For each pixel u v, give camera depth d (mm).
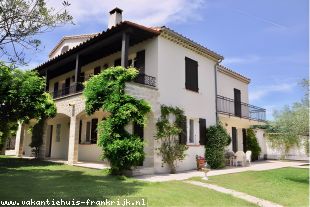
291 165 18062
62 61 16781
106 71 11375
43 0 7191
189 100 14836
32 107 13469
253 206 7055
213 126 16109
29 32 7125
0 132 15547
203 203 6801
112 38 12805
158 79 13023
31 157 19375
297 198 8227
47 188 7418
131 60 14766
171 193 7508
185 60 15047
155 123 12523
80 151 17031
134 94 11648
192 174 12180
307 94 11961
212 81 17016
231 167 16203
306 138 12695
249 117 20156
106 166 12289
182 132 13898
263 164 18703
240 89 21406
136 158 10305
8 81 12469
